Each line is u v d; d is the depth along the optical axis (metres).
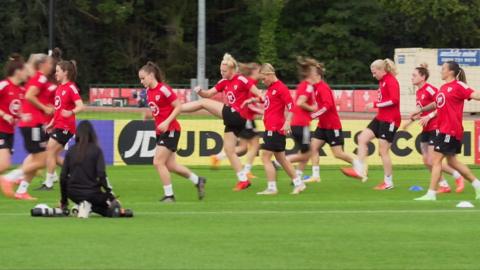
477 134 38.03
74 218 20.41
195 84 66.44
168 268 14.91
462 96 24.61
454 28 105.31
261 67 26.59
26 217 20.59
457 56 82.25
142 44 112.06
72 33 107.94
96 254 16.02
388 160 29.16
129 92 96.06
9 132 24.80
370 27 108.50
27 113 25.39
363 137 29.47
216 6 114.12
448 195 27.36
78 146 20.14
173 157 25.09
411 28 107.75
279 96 26.64
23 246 16.72
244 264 15.29
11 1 106.56
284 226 19.53
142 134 37.28
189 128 37.22
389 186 29.22
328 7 109.62
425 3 103.44
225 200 25.53
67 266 14.99
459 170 25.36
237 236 18.09
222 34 114.81
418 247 16.98
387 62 28.70
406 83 81.50
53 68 27.12
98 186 20.36
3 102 24.62
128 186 29.70
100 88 99.25
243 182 28.53
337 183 31.20
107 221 20.00
